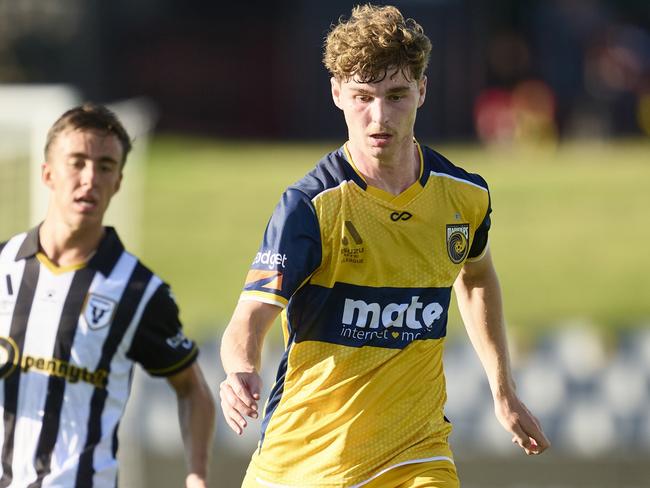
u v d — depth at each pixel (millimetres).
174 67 88625
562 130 85875
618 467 30641
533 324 45000
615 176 68062
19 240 16953
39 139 28016
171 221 58156
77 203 16500
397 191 14938
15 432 16344
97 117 16641
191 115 88938
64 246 16766
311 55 88625
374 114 14352
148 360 16953
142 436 30031
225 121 89312
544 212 60938
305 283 14859
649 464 30625
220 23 88750
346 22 14727
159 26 88375
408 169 15000
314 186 14773
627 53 86375
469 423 30578
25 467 16250
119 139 16750
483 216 15492
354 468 15109
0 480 16281
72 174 16500
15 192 28422
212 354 30422
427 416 15383
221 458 30375
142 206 60344
